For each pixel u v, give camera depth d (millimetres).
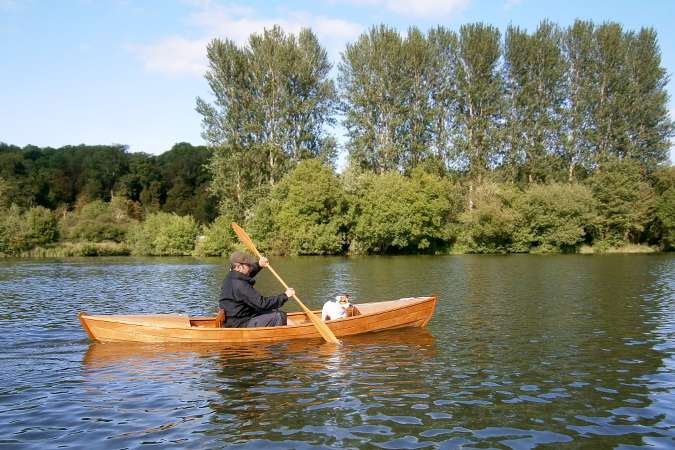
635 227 42438
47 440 4820
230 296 8867
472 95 44281
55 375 6898
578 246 43281
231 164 41438
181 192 71438
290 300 14031
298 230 39625
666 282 18062
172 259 38594
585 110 46062
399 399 5828
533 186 43906
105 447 4648
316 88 43438
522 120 45812
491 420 5199
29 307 13180
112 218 51844
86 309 12852
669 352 7965
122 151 90125
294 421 5203
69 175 78688
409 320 9875
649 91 46062
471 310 12023
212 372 6965
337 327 9047
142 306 13367
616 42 44906
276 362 7453
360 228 40188
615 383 6414
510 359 7574
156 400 5879
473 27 44000
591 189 43906
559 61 45375
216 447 4617
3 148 89125
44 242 46406
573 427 5020
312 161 40625
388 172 44906
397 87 44438
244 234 10898
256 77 41719
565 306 12562
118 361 7574
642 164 46125
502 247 43000
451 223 44062
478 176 45375
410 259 34625
